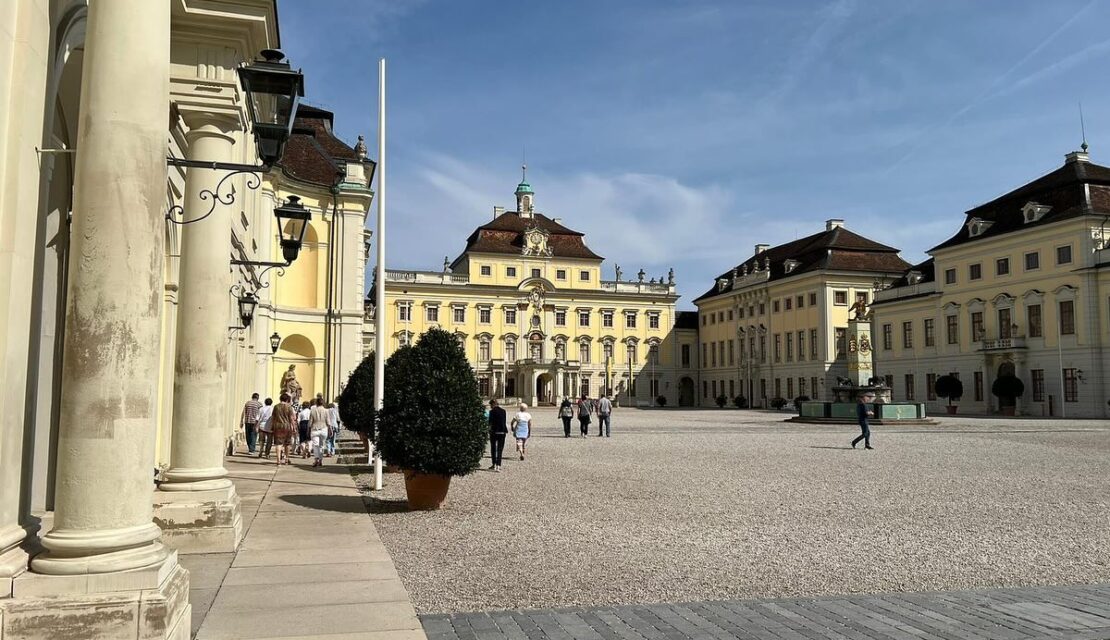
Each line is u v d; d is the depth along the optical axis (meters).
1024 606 6.74
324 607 6.50
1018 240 56.22
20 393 5.06
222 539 8.70
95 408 5.05
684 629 6.03
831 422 43.94
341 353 33.34
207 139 9.13
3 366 4.85
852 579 7.79
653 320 95.50
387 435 12.04
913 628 6.08
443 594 7.06
